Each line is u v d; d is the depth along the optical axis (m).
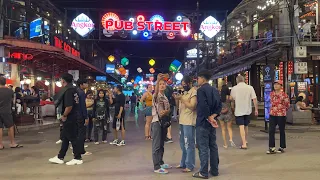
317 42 17.56
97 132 10.29
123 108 10.02
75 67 24.09
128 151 8.92
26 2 18.86
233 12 25.28
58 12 23.14
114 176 6.17
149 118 11.27
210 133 6.12
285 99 8.38
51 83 22.05
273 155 8.13
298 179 5.87
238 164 7.13
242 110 9.09
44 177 6.10
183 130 6.66
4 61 14.91
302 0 19.55
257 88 24.23
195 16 20.11
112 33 18.98
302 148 9.12
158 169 6.40
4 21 16.36
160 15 18.91
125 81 60.53
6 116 9.34
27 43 14.56
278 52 18.88
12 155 8.31
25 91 16.83
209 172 6.29
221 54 30.39
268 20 24.48
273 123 8.39
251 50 22.62
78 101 7.48
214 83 33.94
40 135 12.52
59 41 20.52
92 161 7.57
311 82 21.44
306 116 14.96
